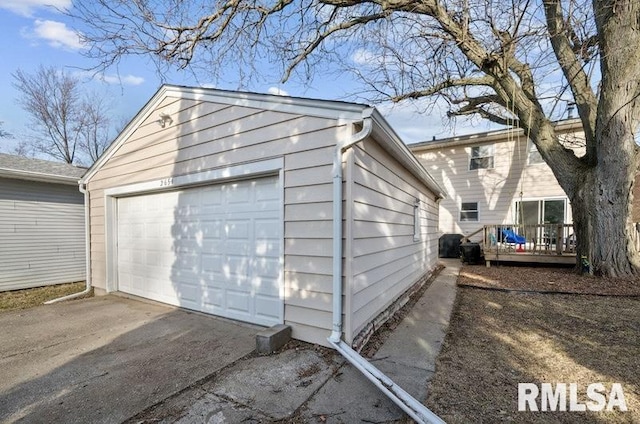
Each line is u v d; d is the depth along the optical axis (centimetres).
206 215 484
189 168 488
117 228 652
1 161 798
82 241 859
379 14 664
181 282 520
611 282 636
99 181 669
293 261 371
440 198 1003
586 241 710
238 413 231
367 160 381
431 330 415
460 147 1312
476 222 1277
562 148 742
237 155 427
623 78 595
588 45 509
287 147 379
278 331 346
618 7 542
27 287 748
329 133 347
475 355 337
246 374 287
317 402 245
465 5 523
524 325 430
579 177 712
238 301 443
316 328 350
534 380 283
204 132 466
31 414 232
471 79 760
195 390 262
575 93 699
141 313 495
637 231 743
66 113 1992
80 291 713
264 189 417
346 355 304
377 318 417
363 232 368
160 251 558
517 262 988
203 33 614
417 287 660
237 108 427
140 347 356
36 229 769
